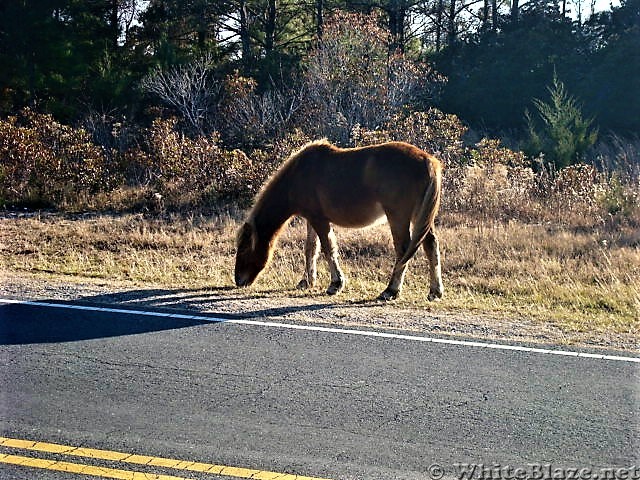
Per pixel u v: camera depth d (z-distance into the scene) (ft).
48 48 82.07
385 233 39.78
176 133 59.36
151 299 26.02
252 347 20.33
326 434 14.73
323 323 22.95
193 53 90.07
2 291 26.68
